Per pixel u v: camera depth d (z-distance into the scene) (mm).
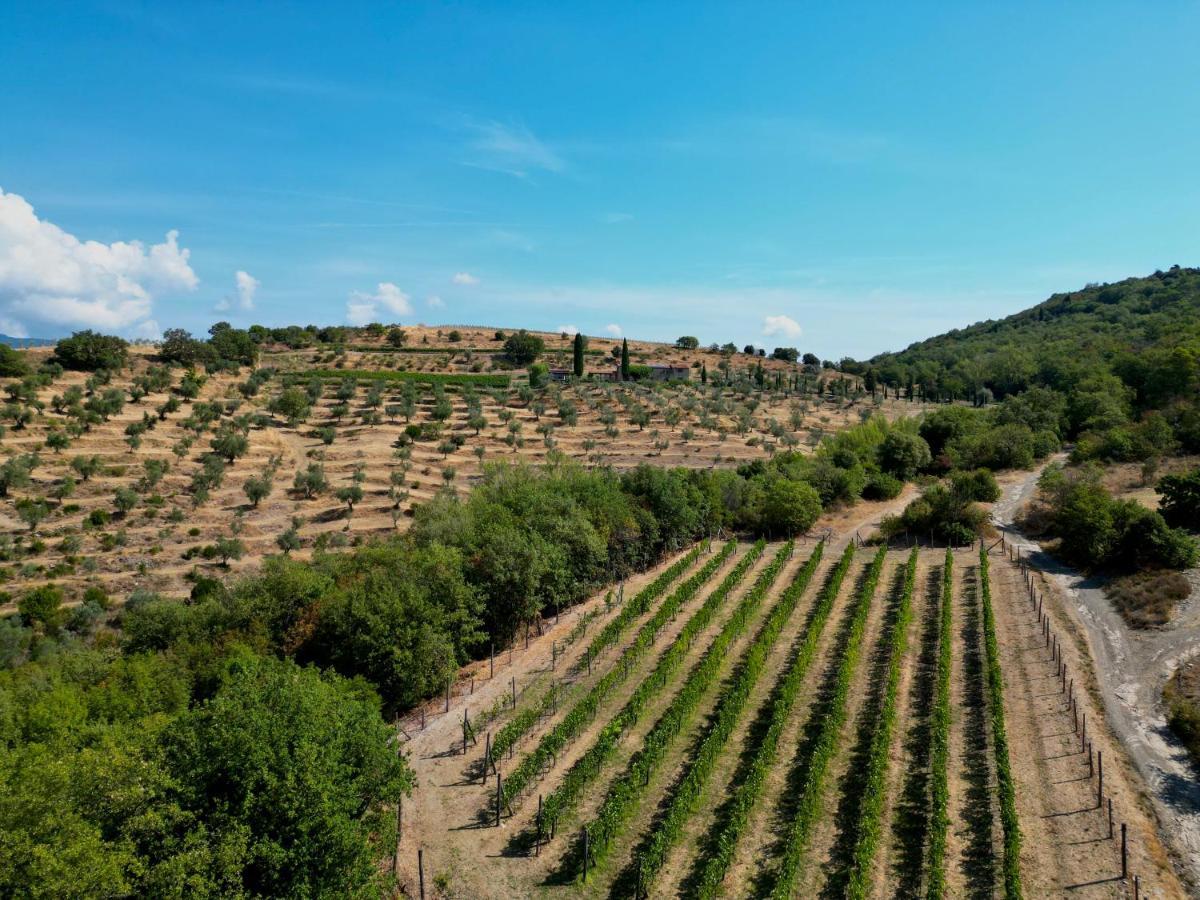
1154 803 27250
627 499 61781
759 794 28875
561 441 105250
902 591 51562
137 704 31234
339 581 44656
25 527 66750
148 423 90938
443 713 37625
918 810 27625
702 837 26828
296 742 22344
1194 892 23016
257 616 40531
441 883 25250
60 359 109375
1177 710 31938
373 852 24703
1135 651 39469
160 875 18594
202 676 34938
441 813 29250
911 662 39875
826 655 41562
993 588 50906
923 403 160750
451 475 87125
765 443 107938
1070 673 37375
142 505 73938
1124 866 23531
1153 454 77062
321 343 178875
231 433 90000
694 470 80938
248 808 21172
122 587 60719
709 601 48688
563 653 44094
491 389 129500
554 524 51125
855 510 78750
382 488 84312
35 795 18719
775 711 33625
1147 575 48094
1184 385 95562
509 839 27516
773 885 24297
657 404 127375
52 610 53125
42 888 16875
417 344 184125
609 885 24906
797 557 62500
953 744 31750
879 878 24297
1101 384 108875
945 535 63438
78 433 83062
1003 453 91875
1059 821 26562
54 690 31078
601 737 31828
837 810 27875
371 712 27203
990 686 35125
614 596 53938
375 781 24969
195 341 123938
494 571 44062
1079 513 55125
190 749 22062
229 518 74812
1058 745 31234
